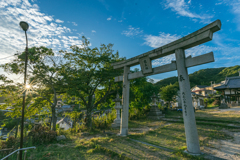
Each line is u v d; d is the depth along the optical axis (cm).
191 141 562
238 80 2723
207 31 552
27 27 574
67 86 1139
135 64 939
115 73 1223
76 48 1226
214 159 486
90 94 1310
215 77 6062
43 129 882
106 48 1335
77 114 1375
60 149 694
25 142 773
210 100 3688
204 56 557
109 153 610
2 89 932
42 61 986
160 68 757
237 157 514
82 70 1174
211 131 914
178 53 654
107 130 1190
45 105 1184
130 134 938
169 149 621
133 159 527
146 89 2075
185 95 604
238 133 836
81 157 593
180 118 1575
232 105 2675
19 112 1017
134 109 1892
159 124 1331
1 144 696
